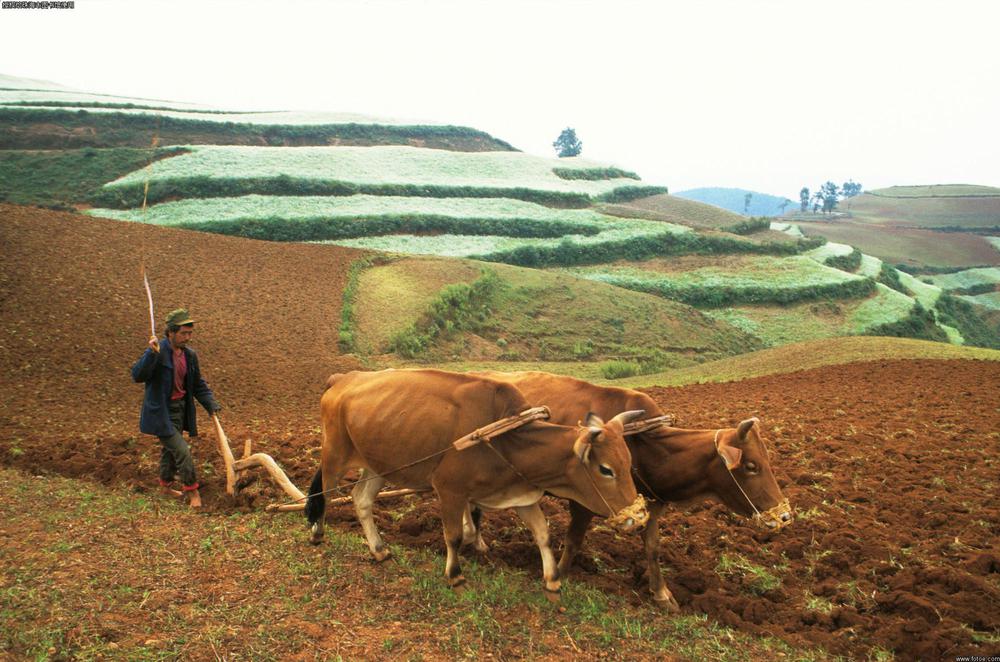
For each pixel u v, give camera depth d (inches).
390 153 3853.3
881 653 211.6
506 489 240.8
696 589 261.7
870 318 2682.1
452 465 242.8
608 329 2121.1
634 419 252.2
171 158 3191.4
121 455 420.2
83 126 3553.2
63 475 381.1
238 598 225.0
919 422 546.3
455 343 1765.5
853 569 267.4
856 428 530.0
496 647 205.0
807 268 3034.0
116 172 3011.8
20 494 315.3
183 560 251.9
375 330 1625.2
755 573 267.3
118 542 263.0
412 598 234.7
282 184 2987.2
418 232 2869.1
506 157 4308.6
